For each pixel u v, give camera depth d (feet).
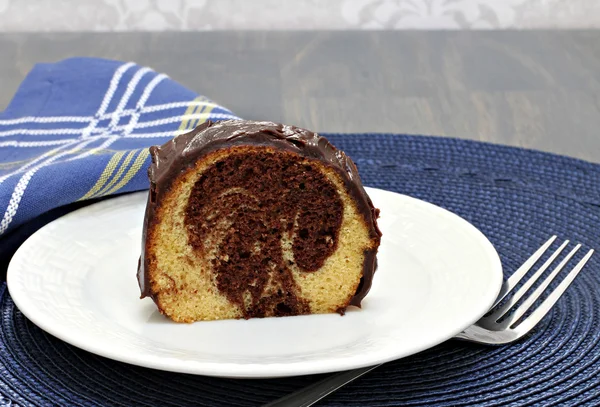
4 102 2.93
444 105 3.01
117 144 2.36
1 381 1.74
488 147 2.52
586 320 1.91
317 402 1.70
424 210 2.10
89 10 3.86
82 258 1.98
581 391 1.74
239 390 1.73
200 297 1.90
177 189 1.87
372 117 2.92
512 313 1.92
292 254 1.91
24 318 1.89
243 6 3.92
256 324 1.89
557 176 2.42
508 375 1.77
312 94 3.09
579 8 3.94
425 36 3.83
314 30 3.93
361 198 1.90
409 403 1.70
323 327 1.87
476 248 1.98
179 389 1.73
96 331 1.78
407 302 1.91
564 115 2.95
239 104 3.00
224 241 1.90
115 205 2.12
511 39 3.78
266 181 1.89
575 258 2.11
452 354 1.82
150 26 3.91
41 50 3.51
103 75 2.60
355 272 1.91
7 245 2.09
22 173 2.10
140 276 1.89
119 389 1.73
